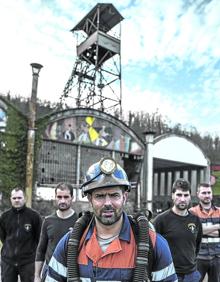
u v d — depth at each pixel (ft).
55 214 16.19
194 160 95.25
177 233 15.35
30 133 59.57
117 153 77.20
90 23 99.35
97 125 73.82
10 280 17.95
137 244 7.18
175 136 90.68
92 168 7.41
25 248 17.95
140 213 7.81
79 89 99.66
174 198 15.74
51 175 66.59
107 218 7.13
